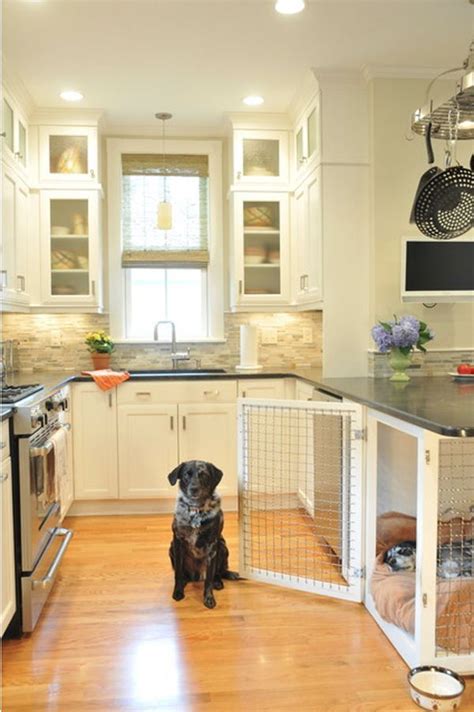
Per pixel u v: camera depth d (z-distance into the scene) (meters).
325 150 3.48
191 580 2.79
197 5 2.63
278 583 2.74
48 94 3.67
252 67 3.33
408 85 3.44
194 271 4.50
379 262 3.48
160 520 3.72
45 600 2.55
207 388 3.80
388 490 2.96
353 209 3.53
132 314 4.46
